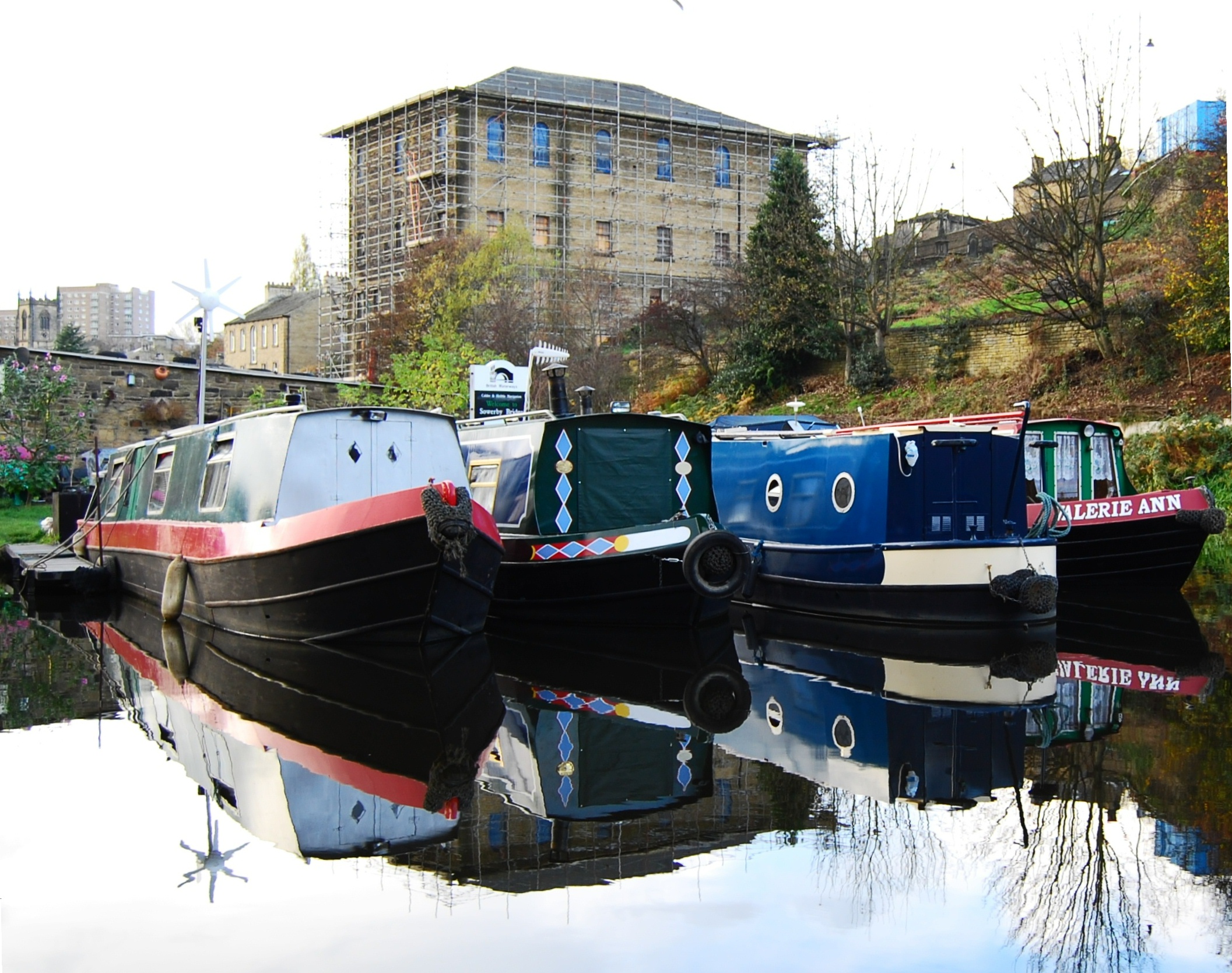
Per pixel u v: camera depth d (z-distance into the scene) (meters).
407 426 14.69
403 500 12.45
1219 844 7.17
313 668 12.72
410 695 11.52
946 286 44.44
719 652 13.84
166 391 35.09
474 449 17.36
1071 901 6.37
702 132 69.88
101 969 5.74
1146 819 7.62
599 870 6.90
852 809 7.95
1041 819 7.67
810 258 41.94
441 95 62.75
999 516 15.63
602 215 66.88
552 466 15.56
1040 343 34.81
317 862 7.09
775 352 42.97
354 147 68.19
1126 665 12.65
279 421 14.16
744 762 9.12
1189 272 30.17
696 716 10.63
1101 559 18.34
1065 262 33.06
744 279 45.78
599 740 9.83
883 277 41.09
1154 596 17.78
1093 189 33.28
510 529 15.89
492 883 6.73
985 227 36.66
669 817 7.83
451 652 13.37
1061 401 32.34
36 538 25.23
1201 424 26.48
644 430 15.95
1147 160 35.44
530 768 9.02
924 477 15.29
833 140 42.25
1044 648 13.63
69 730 10.20
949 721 10.25
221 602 14.75
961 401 34.81
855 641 14.43
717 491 18.41
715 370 46.50
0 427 31.72
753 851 7.20
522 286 52.72
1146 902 6.32
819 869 6.89
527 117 64.62
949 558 14.69
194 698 11.40
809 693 11.53
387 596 12.87
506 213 63.62
